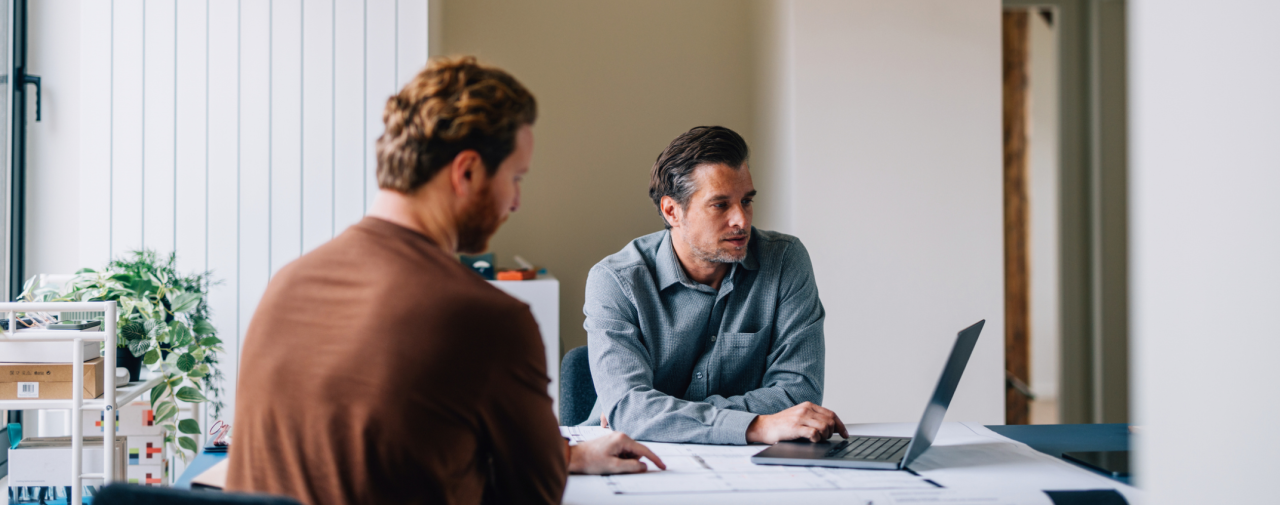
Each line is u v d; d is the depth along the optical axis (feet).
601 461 3.75
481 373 2.61
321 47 8.29
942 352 9.28
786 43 9.21
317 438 2.59
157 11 8.07
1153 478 2.00
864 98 9.16
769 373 5.22
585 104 10.52
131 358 6.89
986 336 9.35
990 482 3.59
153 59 8.06
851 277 9.18
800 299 5.31
